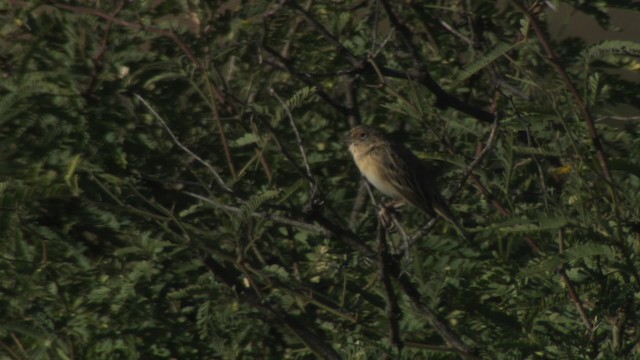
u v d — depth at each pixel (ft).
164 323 29.22
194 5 38.81
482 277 28.25
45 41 33.83
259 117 30.01
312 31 40.60
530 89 36.68
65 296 29.19
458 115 40.04
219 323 29.73
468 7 38.24
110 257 32.53
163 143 35.45
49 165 30.66
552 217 24.53
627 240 24.94
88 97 33.60
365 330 28.81
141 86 34.50
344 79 41.37
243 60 39.68
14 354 27.14
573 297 26.20
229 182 34.91
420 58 38.29
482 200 33.65
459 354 26.11
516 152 28.09
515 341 25.16
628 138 33.12
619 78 33.37
